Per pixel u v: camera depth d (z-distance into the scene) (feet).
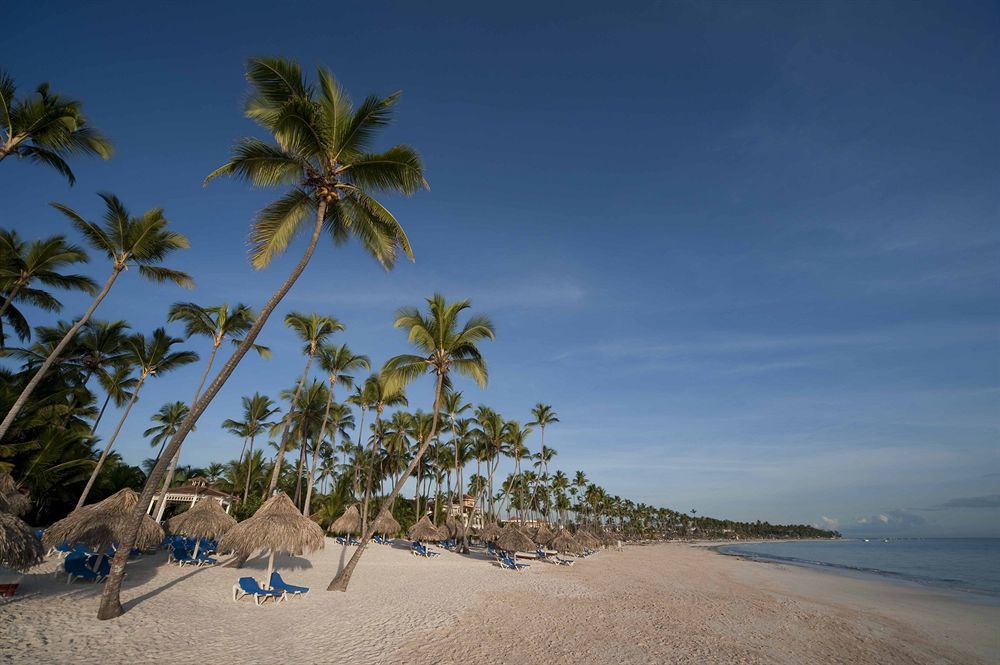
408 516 182.29
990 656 44.29
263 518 47.37
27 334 81.56
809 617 58.18
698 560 162.50
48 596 37.01
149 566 56.18
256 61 38.81
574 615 49.47
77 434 91.50
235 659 28.12
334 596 49.52
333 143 43.21
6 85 47.03
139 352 92.22
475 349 67.36
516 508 250.78
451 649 33.94
